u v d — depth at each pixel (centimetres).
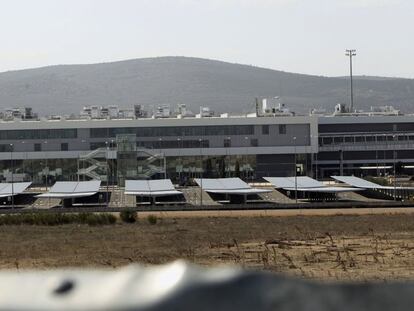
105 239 14700
